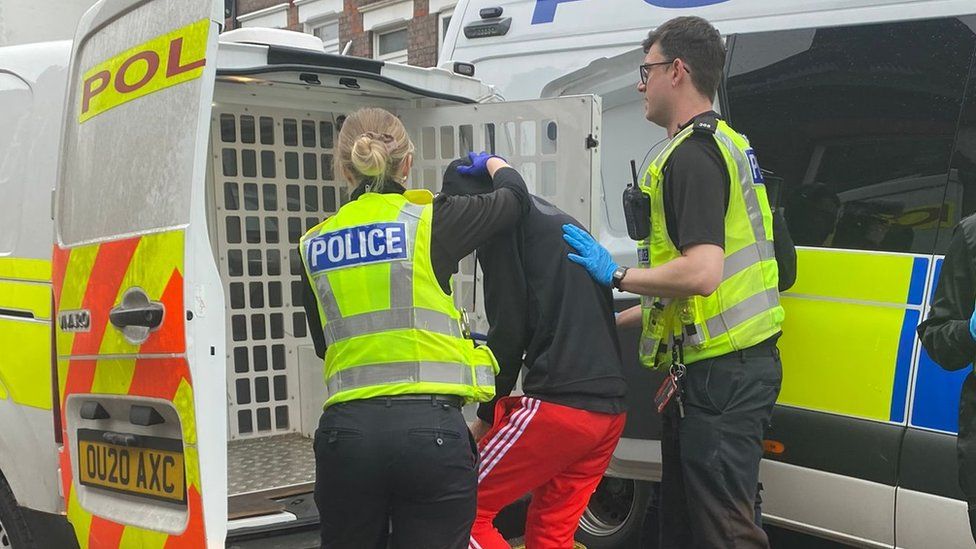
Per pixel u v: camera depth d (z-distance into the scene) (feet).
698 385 8.06
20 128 9.95
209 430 6.92
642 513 11.78
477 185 8.26
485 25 13.51
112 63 8.06
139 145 7.50
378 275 6.84
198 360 6.86
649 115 8.53
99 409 7.90
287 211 13.82
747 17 10.48
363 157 6.91
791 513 9.76
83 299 8.00
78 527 8.30
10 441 9.60
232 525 9.30
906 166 9.07
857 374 9.11
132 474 7.72
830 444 9.30
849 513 9.22
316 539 9.36
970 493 7.21
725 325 7.94
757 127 10.27
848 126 9.54
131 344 7.35
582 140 10.57
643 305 8.82
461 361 6.95
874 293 9.11
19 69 10.14
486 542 7.93
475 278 11.46
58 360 8.41
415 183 12.37
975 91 8.66
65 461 8.52
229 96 11.92
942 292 7.47
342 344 6.91
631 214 8.38
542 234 7.95
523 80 13.01
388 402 6.68
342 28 32.73
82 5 27.12
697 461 8.01
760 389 8.01
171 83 7.21
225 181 13.23
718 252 7.57
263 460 12.67
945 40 8.92
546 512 8.36
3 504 10.00
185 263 6.84
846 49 9.62
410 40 30.37
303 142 13.82
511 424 7.80
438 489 6.71
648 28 11.57
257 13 35.78
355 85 11.12
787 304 9.73
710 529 7.99
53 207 8.83
